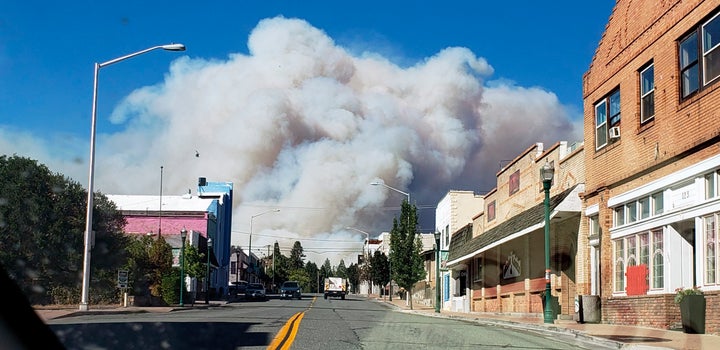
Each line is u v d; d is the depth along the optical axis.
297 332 14.67
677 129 17.62
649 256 18.89
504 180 33.97
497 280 32.75
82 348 9.41
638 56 20.02
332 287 66.12
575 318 22.27
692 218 16.88
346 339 13.41
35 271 18.64
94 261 30.17
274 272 116.62
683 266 17.52
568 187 25.41
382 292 72.12
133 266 32.69
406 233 44.97
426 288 53.38
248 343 12.25
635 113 20.06
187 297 38.91
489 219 37.19
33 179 20.50
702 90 16.55
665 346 13.59
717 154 15.75
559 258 25.41
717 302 15.59
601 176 22.28
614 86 21.67
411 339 13.88
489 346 13.16
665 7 18.47
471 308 38.34
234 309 30.12
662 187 18.22
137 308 28.62
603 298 21.33
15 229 19.70
